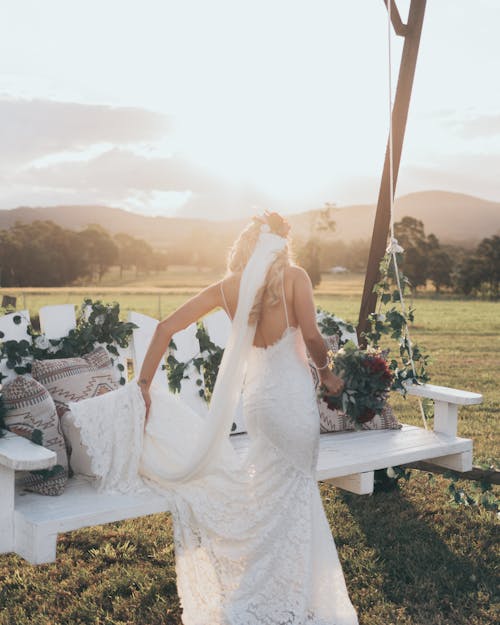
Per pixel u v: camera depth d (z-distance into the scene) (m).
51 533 2.85
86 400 3.44
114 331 4.32
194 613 3.00
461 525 4.56
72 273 73.06
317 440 3.22
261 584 3.06
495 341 18.02
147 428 3.36
